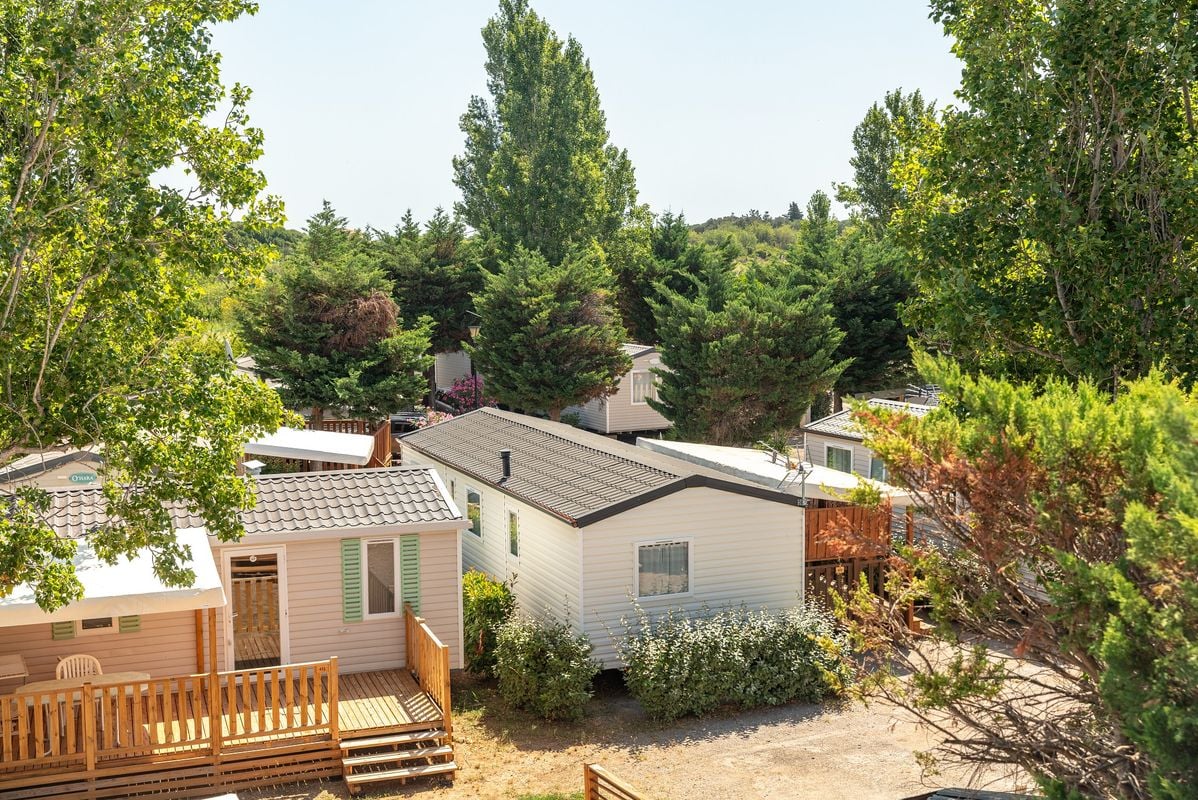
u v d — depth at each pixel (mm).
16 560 12391
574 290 45625
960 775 15203
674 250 61156
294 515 18562
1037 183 14352
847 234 54250
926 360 10719
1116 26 13852
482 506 23922
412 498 19531
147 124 12273
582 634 18469
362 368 41719
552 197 60750
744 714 18094
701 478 19312
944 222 15609
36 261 12828
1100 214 14664
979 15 15484
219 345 14109
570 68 63344
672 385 41281
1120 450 8836
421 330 44750
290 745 15344
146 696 17000
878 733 17094
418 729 16078
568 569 19141
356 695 17391
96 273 12266
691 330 40031
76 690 14758
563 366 44250
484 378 46469
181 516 18234
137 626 17219
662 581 19359
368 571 18672
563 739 17000
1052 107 14688
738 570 19922
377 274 44344
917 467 9734
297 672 18078
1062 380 11680
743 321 39281
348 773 15188
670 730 17375
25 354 12508
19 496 13078
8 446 12656
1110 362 14180
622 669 19547
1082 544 9203
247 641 19828
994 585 9750
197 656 17562
